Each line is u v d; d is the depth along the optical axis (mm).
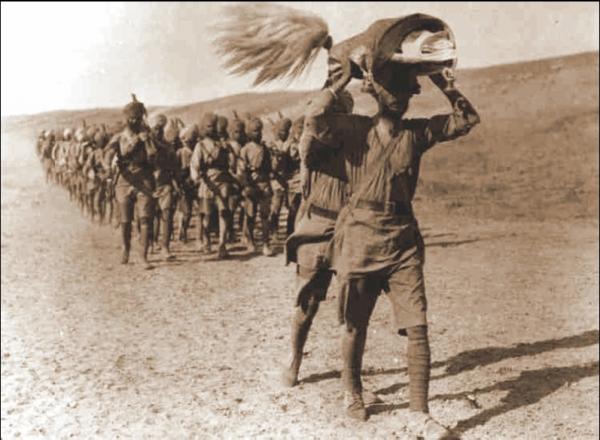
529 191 25531
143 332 7715
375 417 5238
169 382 6121
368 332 7586
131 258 13109
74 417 5445
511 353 7012
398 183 4758
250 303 9039
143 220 12328
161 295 9641
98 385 6078
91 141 18250
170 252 13234
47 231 17094
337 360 6566
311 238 5496
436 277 10938
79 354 7031
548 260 12414
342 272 4887
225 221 13078
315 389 5836
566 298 9375
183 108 16172
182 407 5531
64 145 23812
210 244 14023
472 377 6285
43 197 23875
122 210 12500
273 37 4441
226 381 6070
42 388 6102
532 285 10219
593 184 25922
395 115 4746
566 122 38688
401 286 4789
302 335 5836
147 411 5480
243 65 4500
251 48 4449
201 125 13062
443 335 7625
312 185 5496
